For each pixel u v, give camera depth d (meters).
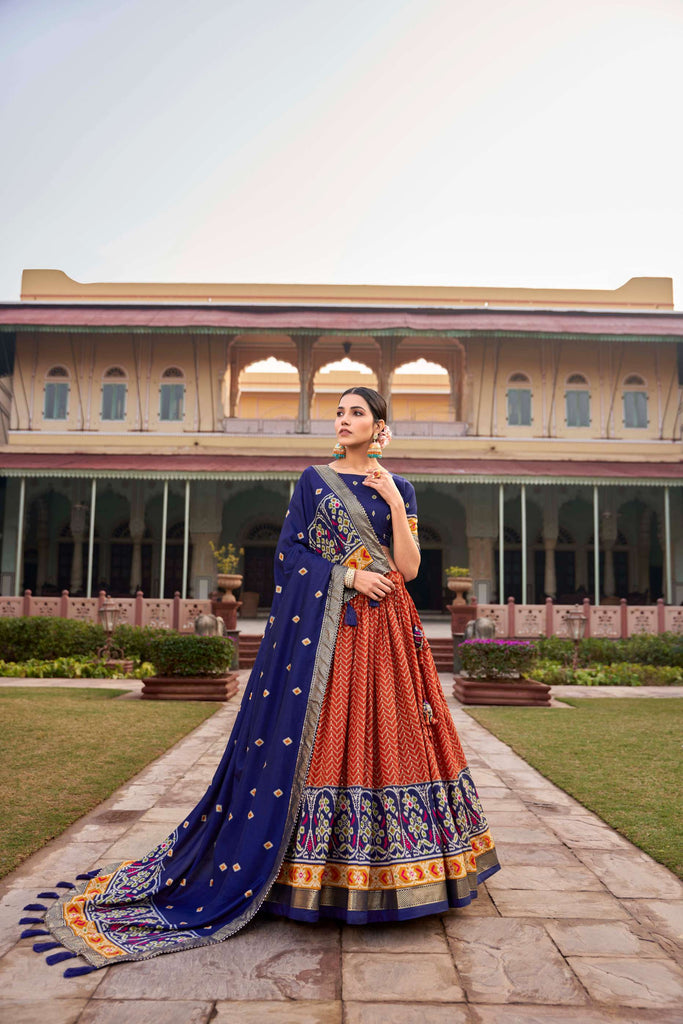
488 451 23.52
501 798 4.41
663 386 23.94
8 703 7.95
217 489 23.84
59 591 23.73
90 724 6.68
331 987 2.09
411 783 2.57
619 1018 1.94
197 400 23.75
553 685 11.95
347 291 25.33
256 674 2.77
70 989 2.06
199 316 22.69
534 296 25.31
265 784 2.53
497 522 23.80
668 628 15.27
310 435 23.66
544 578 24.88
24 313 22.67
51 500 24.88
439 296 25.36
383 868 2.46
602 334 22.06
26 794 4.20
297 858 2.45
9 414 24.44
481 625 11.14
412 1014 1.95
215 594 21.02
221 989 2.07
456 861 2.56
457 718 7.86
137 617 14.77
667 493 21.08
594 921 2.58
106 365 23.86
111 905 2.58
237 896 2.46
